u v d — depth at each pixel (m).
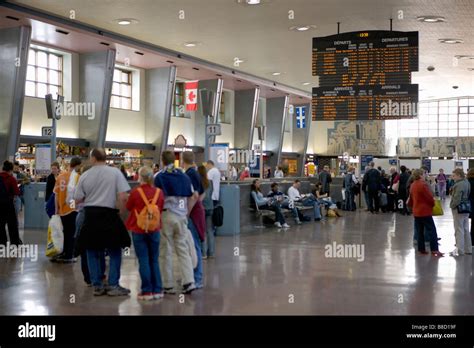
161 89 24.73
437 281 8.03
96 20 17.39
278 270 8.85
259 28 18.33
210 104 12.83
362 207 24.16
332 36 14.80
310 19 17.11
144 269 6.78
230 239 12.90
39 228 14.71
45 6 15.81
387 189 22.08
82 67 21.38
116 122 23.75
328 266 9.26
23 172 19.06
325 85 14.83
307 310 6.28
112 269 7.07
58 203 9.36
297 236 13.50
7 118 17.30
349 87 14.66
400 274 8.58
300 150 38.47
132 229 6.74
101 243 6.85
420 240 10.85
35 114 20.05
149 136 25.11
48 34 18.41
